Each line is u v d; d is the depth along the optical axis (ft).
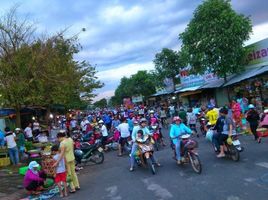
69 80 80.28
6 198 39.22
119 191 34.81
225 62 92.84
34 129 91.30
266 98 85.20
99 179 42.80
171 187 33.12
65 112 160.25
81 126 89.81
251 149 46.50
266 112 48.01
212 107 71.72
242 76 90.79
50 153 44.16
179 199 28.68
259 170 34.68
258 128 53.72
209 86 107.55
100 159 56.29
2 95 61.41
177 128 42.04
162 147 62.59
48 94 70.23
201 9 94.89
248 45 93.50
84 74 119.55
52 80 68.44
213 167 39.04
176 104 153.79
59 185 36.35
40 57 66.44
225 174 35.01
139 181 38.04
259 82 86.94
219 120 42.47
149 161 45.96
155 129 60.85
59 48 77.15
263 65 88.43
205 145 56.70
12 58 62.80
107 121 91.97
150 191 32.86
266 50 87.20
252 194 27.27
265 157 40.34
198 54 94.99
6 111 93.76
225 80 97.55
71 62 100.53
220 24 92.27
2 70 61.62
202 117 71.31
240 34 92.12
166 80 165.07
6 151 62.18
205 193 29.32
